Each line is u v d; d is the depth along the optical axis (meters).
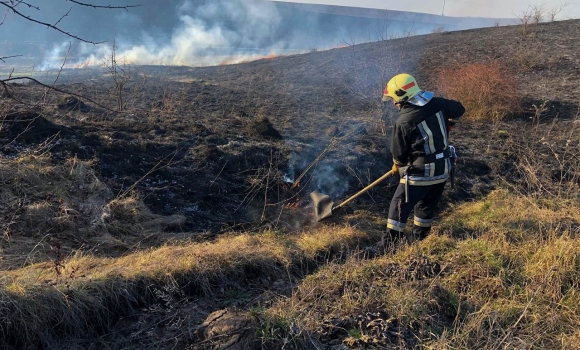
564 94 10.55
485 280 3.79
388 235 4.65
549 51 14.02
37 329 3.11
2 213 4.52
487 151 7.60
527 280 3.86
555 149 7.66
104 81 12.35
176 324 3.27
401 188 4.59
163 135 6.89
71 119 7.09
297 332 3.04
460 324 3.26
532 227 4.92
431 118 4.36
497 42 15.79
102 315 3.39
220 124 7.94
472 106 9.60
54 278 3.47
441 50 15.30
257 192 5.93
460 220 5.33
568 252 3.97
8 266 3.88
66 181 5.21
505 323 3.33
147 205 5.32
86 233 4.66
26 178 5.04
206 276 3.85
